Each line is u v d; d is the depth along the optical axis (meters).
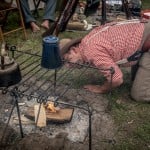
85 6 5.45
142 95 2.90
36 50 4.09
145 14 4.25
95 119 2.65
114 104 2.89
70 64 2.76
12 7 4.68
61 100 2.85
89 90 3.05
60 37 4.58
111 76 2.62
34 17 5.48
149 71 2.83
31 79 3.18
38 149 2.29
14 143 2.38
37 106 2.53
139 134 2.53
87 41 2.70
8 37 4.54
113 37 2.72
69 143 2.37
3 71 2.07
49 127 2.53
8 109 2.73
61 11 4.34
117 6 5.50
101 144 2.41
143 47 2.78
